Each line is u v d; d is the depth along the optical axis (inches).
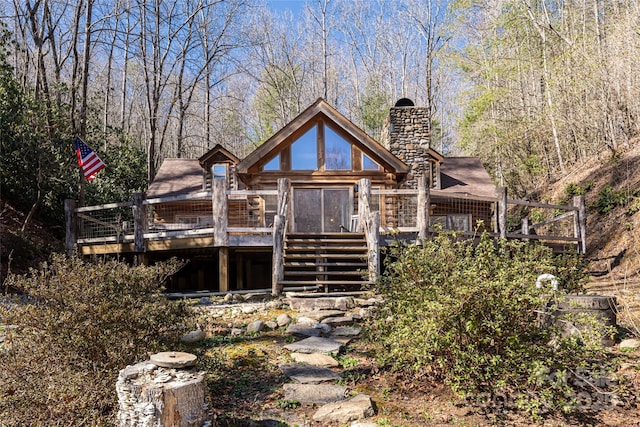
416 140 685.3
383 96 1387.8
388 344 205.8
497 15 965.2
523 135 957.8
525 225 485.7
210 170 710.5
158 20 989.8
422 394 186.4
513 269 186.2
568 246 507.5
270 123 1544.0
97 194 777.6
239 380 197.5
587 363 190.5
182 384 135.2
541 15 935.0
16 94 596.4
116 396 158.7
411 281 201.9
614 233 585.6
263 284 561.3
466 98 1157.1
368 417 167.0
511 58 997.8
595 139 804.0
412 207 600.1
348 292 351.6
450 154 1562.5
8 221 611.2
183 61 1083.3
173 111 1472.7
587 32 864.3
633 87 677.9
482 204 665.6
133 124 1454.2
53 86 687.7
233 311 303.7
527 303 181.5
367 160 614.2
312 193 607.8
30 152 607.8
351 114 1589.6
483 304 176.7
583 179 745.6
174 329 191.5
